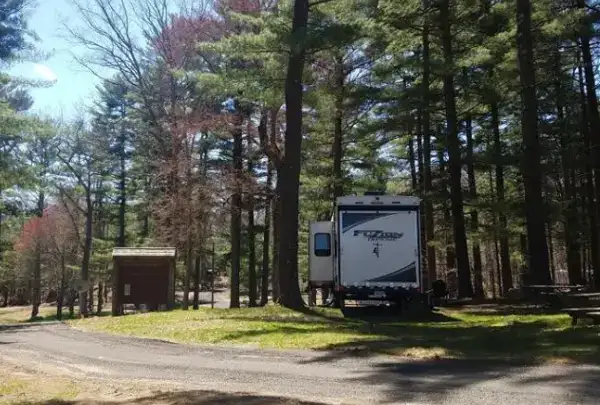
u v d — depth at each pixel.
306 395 6.57
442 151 24.53
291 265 16.64
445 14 19.64
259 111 23.78
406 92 20.14
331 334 11.16
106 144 38.72
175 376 8.04
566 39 22.56
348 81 24.47
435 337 10.52
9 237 44.81
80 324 16.67
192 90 26.14
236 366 8.53
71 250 40.84
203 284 57.16
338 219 16.16
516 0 17.41
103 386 7.50
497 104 23.47
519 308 15.91
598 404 5.69
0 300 61.19
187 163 23.02
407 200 16.16
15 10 15.45
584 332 10.08
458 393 6.36
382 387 6.81
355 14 18.03
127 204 42.44
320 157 28.75
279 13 18.23
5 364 9.62
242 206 25.06
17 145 25.02
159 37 26.84
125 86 31.53
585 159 24.00
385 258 15.92
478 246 30.08
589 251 35.16
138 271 21.66
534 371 7.29
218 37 24.38
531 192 15.65
